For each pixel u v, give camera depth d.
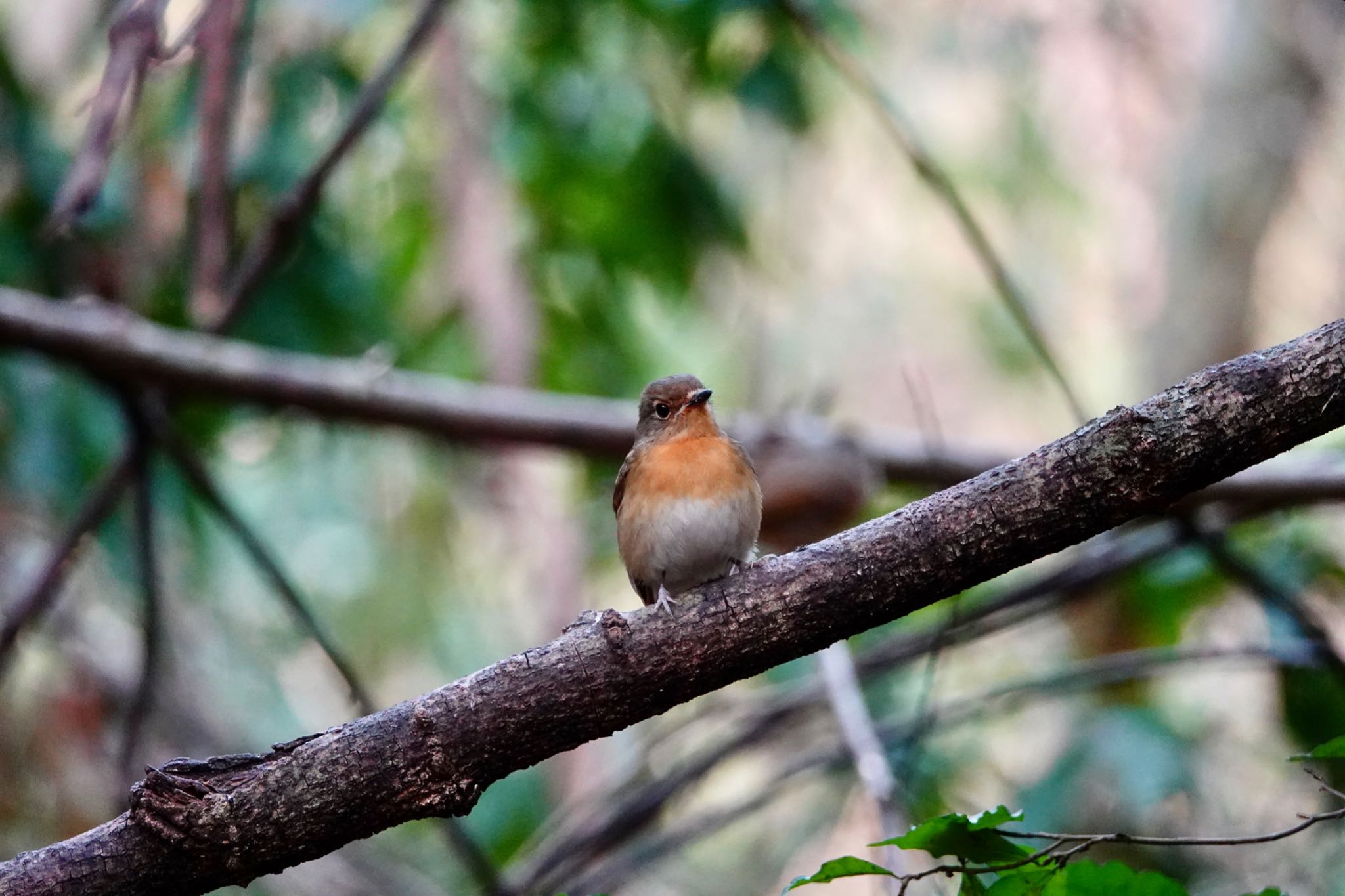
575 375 13.94
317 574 14.80
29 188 11.87
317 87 12.50
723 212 13.86
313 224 12.56
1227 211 16.28
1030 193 17.31
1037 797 10.34
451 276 12.06
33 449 11.95
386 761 5.30
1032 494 5.31
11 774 10.80
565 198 13.69
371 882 12.29
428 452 14.47
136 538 11.34
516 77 13.33
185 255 11.76
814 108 14.13
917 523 5.41
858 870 4.81
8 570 11.55
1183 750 10.36
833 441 11.33
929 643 10.98
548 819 13.25
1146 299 16.92
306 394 11.04
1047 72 17.12
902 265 17.59
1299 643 10.48
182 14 11.12
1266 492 10.62
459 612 14.90
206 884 5.30
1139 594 12.04
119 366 10.24
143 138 11.09
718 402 15.72
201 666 12.73
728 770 14.27
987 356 17.53
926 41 17.27
